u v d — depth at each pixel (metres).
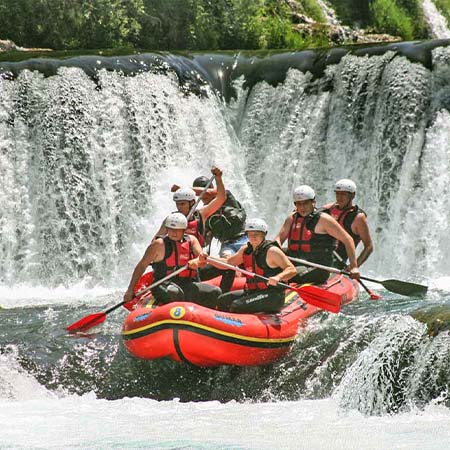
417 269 40.72
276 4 67.44
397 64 42.59
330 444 18.98
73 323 28.16
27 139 41.22
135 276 25.33
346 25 73.25
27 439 19.80
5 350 25.53
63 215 41.16
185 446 19.12
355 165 43.31
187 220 27.22
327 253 27.39
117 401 23.47
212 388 23.89
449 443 18.70
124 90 43.06
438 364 21.28
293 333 24.38
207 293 24.91
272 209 44.72
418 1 77.62
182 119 44.22
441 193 40.94
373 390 22.12
